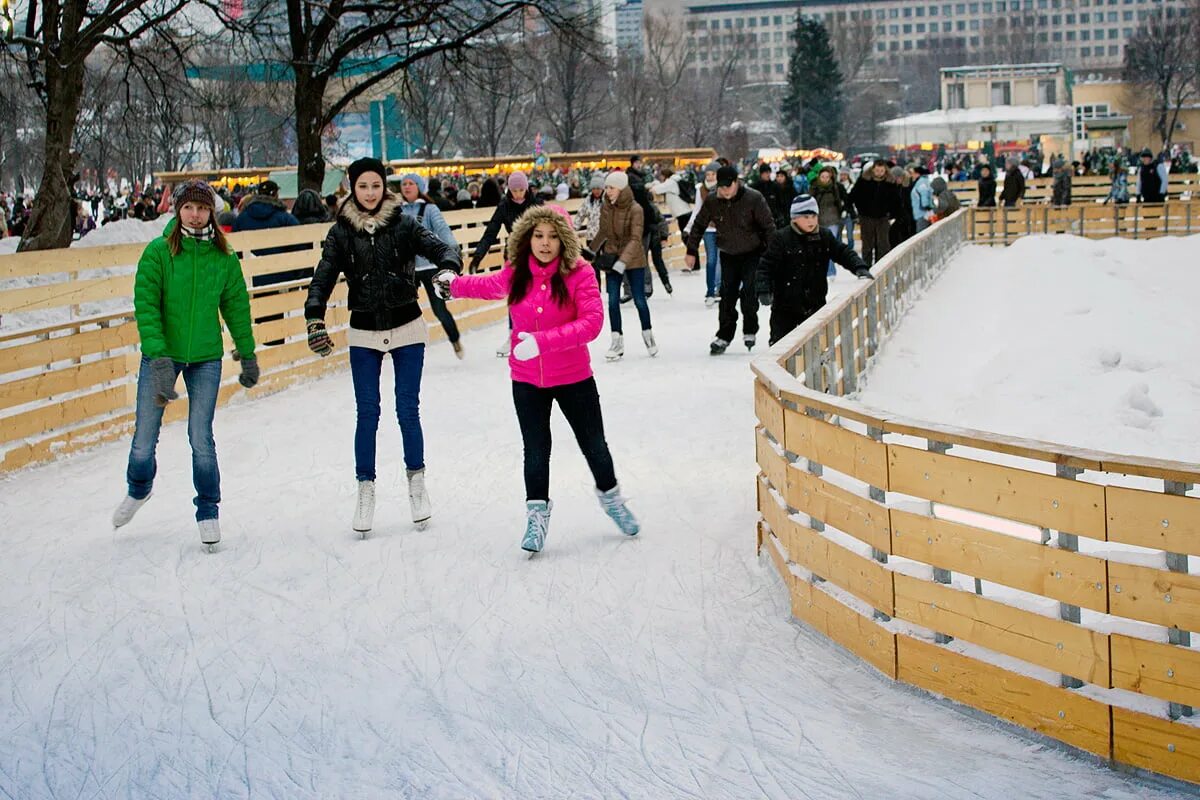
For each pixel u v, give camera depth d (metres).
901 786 3.80
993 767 3.89
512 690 4.66
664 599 5.57
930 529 4.31
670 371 11.94
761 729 4.24
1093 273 20.33
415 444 6.78
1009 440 4.00
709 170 20.27
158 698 4.71
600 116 55.72
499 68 26.38
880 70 114.88
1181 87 76.62
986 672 4.18
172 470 8.51
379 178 6.55
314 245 12.63
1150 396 10.66
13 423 8.57
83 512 7.39
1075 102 85.19
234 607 5.66
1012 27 136.25
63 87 17.84
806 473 5.07
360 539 6.66
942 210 26.27
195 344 6.39
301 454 8.83
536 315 6.18
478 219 17.06
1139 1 154.75
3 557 6.51
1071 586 3.86
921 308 16.31
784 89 94.25
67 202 18.00
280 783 4.02
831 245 9.09
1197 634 4.04
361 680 4.81
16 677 4.95
